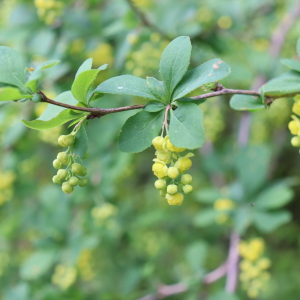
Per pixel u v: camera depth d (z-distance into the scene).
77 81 0.72
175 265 1.73
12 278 1.50
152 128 0.74
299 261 1.94
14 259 1.52
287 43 1.41
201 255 1.22
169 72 0.74
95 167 1.18
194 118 0.72
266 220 1.11
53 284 1.40
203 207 1.85
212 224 1.79
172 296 1.45
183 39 0.74
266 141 1.58
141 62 1.07
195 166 1.90
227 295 1.06
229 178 1.59
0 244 1.47
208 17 1.29
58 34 1.17
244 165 1.20
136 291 1.31
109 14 1.21
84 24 1.18
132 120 0.74
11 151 1.33
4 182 1.30
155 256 1.65
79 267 1.35
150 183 1.96
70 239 1.22
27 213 1.46
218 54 1.23
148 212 1.54
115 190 1.37
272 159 1.68
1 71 0.72
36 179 1.55
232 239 1.16
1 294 1.45
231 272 1.11
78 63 1.19
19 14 1.21
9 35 1.21
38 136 1.32
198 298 1.16
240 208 1.17
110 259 1.58
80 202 1.22
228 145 1.61
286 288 1.83
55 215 1.23
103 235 1.34
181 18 1.23
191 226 1.79
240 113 1.69
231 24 1.34
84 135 0.74
